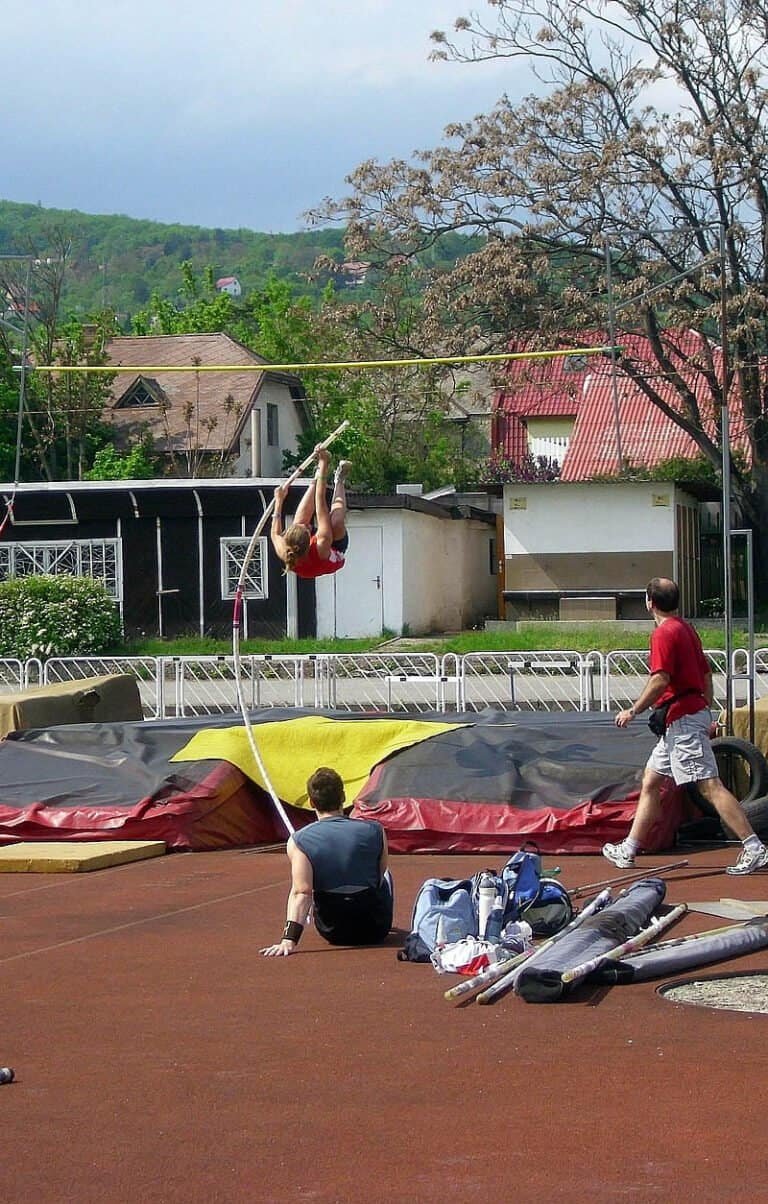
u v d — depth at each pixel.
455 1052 6.18
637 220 38.28
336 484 10.47
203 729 13.50
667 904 9.30
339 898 8.35
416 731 13.01
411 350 39.94
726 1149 4.93
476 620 43.22
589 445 51.97
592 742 12.70
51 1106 5.56
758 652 22.30
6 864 11.41
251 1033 6.58
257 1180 4.75
